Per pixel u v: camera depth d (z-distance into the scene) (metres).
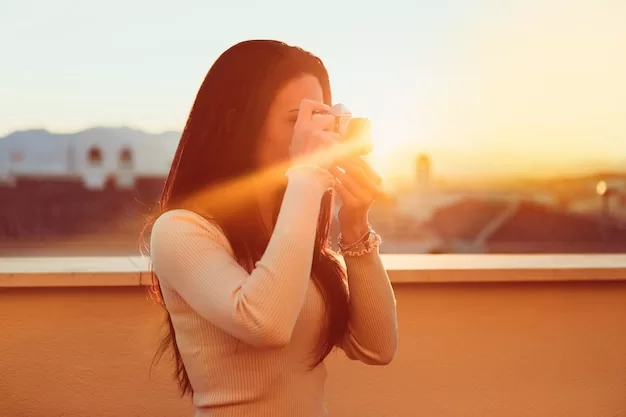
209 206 1.06
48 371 2.07
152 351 2.08
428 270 2.14
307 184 0.97
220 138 1.07
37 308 2.06
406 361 2.19
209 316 0.95
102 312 2.08
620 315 2.29
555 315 2.26
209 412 1.04
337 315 1.10
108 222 38.19
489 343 2.22
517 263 2.27
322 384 1.12
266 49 1.09
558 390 2.26
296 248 0.93
